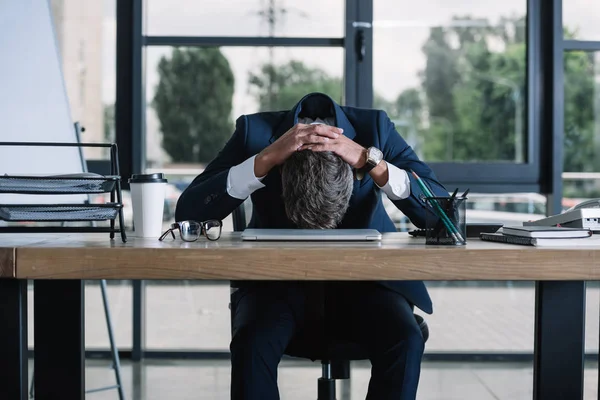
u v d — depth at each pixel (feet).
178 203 5.42
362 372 11.14
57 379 4.56
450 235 4.06
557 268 3.66
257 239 4.39
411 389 4.50
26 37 7.98
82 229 4.47
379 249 3.67
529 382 10.48
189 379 10.62
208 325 12.17
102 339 12.00
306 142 4.78
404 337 4.58
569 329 4.35
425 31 11.95
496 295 12.15
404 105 11.95
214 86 12.05
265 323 4.68
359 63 11.87
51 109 8.04
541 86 12.00
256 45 11.92
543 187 12.03
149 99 12.00
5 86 7.70
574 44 11.91
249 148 5.75
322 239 4.35
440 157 12.05
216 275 3.67
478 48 12.00
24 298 4.09
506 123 12.05
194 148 12.08
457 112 12.03
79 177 4.29
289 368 11.34
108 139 11.80
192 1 11.88
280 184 5.58
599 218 4.96
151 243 4.27
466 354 12.11
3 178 4.16
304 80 12.03
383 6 11.91
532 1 11.90
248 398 4.36
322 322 5.10
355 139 5.74
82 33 11.73
